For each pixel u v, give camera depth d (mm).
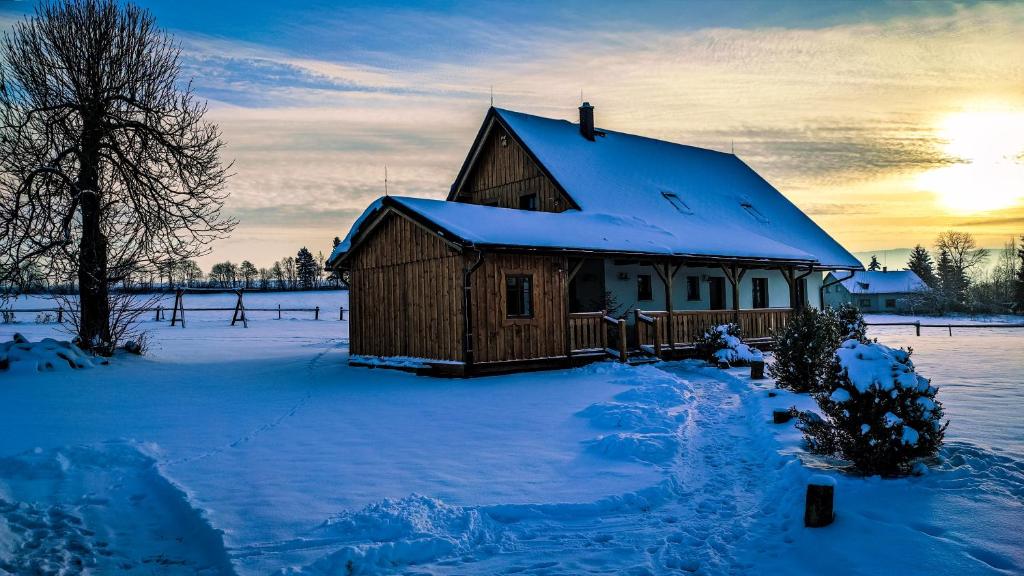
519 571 4668
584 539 5273
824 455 7246
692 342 19578
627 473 6883
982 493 5547
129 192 17766
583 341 17000
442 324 15430
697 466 7480
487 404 11227
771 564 4734
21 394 12078
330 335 28359
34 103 17828
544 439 8523
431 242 15820
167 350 21109
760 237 24344
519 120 24547
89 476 7105
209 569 4949
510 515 5719
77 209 16797
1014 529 4793
